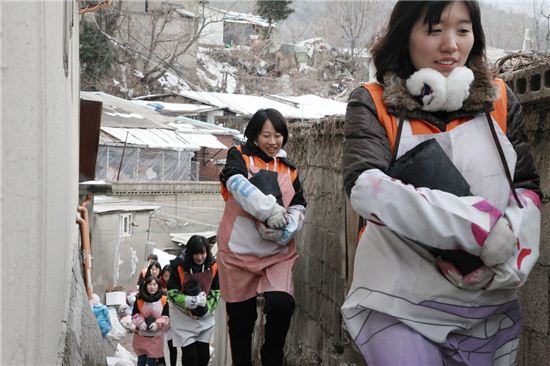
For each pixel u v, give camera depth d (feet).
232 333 17.90
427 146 8.51
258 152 17.53
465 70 8.66
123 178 83.71
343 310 9.11
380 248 8.88
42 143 7.61
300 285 22.02
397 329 8.55
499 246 8.05
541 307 10.62
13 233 5.60
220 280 17.80
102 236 66.03
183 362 25.48
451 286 8.48
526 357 11.00
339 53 120.57
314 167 21.17
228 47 153.28
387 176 8.42
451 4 8.61
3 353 5.14
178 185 82.48
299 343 21.67
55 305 10.75
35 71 7.01
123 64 124.77
